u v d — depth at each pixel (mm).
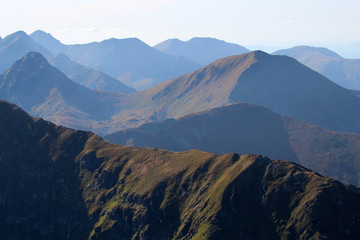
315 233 192375
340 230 192625
